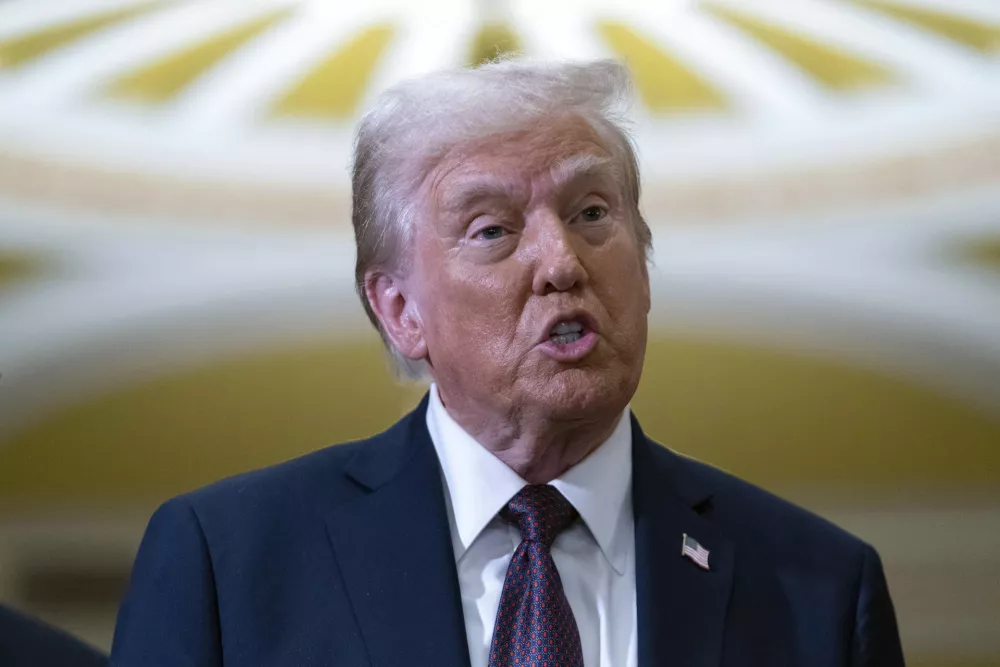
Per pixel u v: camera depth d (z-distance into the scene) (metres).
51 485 11.34
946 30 11.47
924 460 11.19
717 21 11.80
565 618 4.54
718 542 5.01
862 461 11.24
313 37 11.89
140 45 11.82
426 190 4.83
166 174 11.79
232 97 11.93
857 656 4.86
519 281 4.59
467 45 11.79
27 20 11.66
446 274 4.71
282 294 11.83
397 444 5.23
